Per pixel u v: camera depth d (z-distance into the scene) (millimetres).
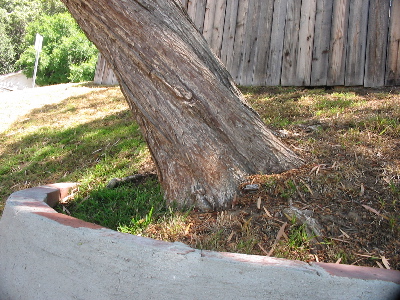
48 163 5172
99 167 4566
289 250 2328
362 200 2756
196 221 2707
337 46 5980
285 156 3221
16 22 32656
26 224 2508
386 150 3361
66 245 2248
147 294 1975
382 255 2295
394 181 2902
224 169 2902
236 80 7164
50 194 3383
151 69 2830
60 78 21438
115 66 2977
